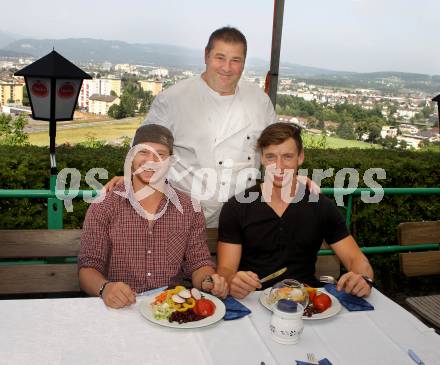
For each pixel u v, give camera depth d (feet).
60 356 4.89
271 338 5.46
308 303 6.14
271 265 7.70
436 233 9.24
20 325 5.41
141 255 7.08
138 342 5.23
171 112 9.41
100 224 7.03
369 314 6.26
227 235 7.79
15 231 7.42
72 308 5.88
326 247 8.27
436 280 14.69
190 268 7.43
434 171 14.61
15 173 12.05
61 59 8.94
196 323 5.58
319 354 5.23
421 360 5.25
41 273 7.43
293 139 7.55
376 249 11.46
